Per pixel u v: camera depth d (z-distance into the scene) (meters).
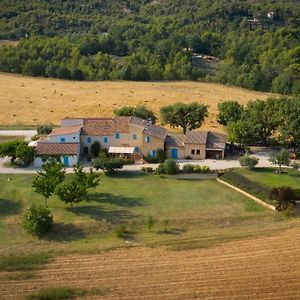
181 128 113.19
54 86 154.88
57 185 73.31
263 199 74.19
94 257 59.41
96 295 51.44
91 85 158.25
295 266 56.78
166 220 68.56
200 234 65.50
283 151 85.88
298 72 167.12
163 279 54.28
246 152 95.19
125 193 77.50
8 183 80.88
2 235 65.06
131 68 170.12
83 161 92.19
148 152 93.50
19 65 170.62
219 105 112.50
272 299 50.62
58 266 57.28
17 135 108.31
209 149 93.12
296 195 73.25
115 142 94.31
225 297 50.94
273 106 100.50
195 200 75.12
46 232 65.69
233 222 68.81
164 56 188.50
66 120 99.12
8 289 52.75
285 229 66.50
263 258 58.69
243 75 170.00
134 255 59.81
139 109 112.44
